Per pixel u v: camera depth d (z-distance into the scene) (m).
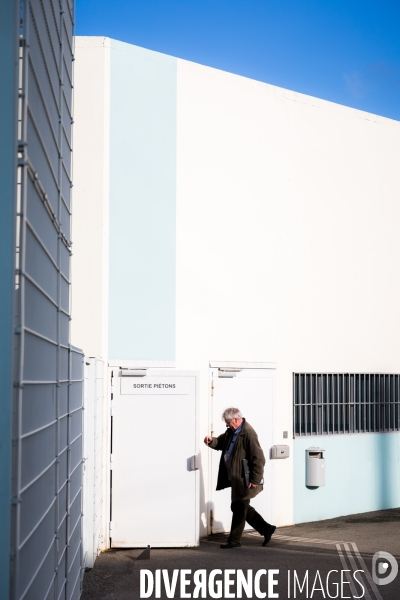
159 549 10.06
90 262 10.35
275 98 12.55
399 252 14.31
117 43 10.74
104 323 10.30
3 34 2.79
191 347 11.20
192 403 10.36
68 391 5.00
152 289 10.82
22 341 2.79
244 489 10.02
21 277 2.79
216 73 11.78
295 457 12.38
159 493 10.18
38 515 3.47
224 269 11.67
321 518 12.67
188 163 11.35
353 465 13.28
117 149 10.63
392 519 12.72
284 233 12.52
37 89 3.25
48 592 3.96
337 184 13.37
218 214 11.66
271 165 12.42
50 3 3.71
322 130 13.20
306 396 12.66
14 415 2.78
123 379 10.27
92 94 10.57
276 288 12.35
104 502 10.02
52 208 3.93
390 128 14.30
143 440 10.21
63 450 4.67
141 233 10.77
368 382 13.74
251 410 11.85
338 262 13.30
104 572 8.48
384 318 13.98
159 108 11.09
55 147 4.04
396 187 14.34
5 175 2.74
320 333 12.94
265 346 12.13
